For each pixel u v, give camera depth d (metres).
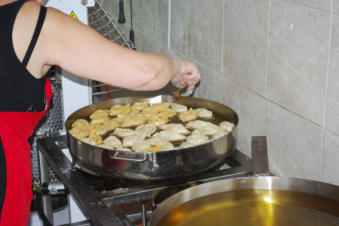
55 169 1.34
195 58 1.73
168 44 1.94
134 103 1.65
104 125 1.48
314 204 1.03
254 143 1.24
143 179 1.17
